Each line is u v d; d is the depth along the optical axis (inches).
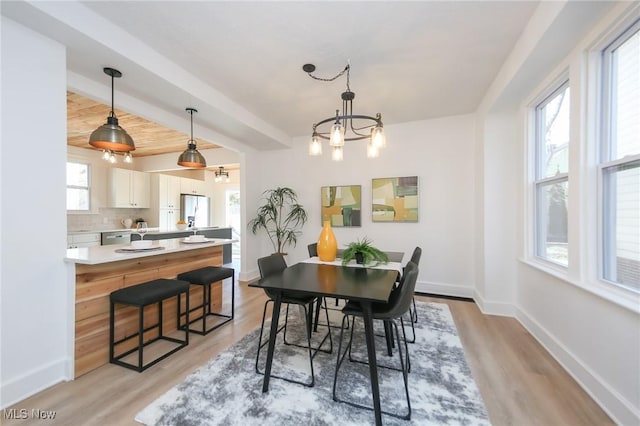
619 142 65.7
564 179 91.0
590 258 73.0
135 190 235.1
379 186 165.6
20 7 61.0
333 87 116.3
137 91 103.0
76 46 75.5
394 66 100.1
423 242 158.7
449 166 153.4
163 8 71.7
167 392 69.9
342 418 61.1
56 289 74.2
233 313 122.3
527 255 112.2
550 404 65.9
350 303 76.7
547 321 93.4
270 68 101.2
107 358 84.7
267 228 198.8
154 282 93.4
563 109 91.6
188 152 127.3
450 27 79.4
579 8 61.1
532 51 76.9
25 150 67.9
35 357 69.9
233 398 67.5
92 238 193.2
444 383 73.9
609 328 63.9
